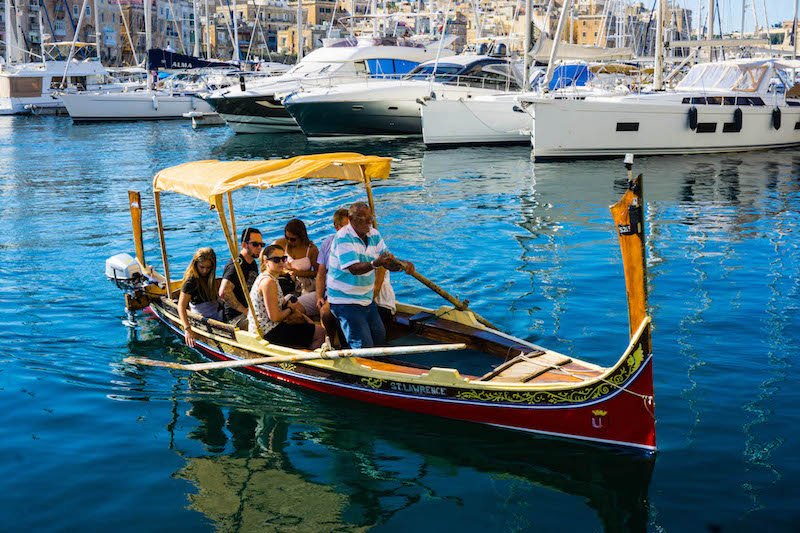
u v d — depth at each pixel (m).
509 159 27.27
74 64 62.22
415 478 6.39
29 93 60.94
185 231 16.25
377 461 6.68
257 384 8.35
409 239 14.61
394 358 7.95
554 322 9.79
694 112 26.70
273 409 7.72
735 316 9.88
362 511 5.93
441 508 5.95
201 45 108.81
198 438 7.13
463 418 7.30
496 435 7.08
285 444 7.00
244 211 18.50
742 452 6.56
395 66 36.25
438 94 32.88
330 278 7.72
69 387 8.26
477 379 7.14
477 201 18.89
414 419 7.45
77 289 11.81
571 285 11.39
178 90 53.75
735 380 7.95
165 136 40.59
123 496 6.16
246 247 9.13
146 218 17.81
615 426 6.62
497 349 8.02
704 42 28.41
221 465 6.64
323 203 19.39
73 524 5.78
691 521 5.68
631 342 6.36
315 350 8.10
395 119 33.59
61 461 6.70
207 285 9.41
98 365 8.88
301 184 22.83
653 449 6.54
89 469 6.56
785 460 6.41
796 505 5.80
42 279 12.38
